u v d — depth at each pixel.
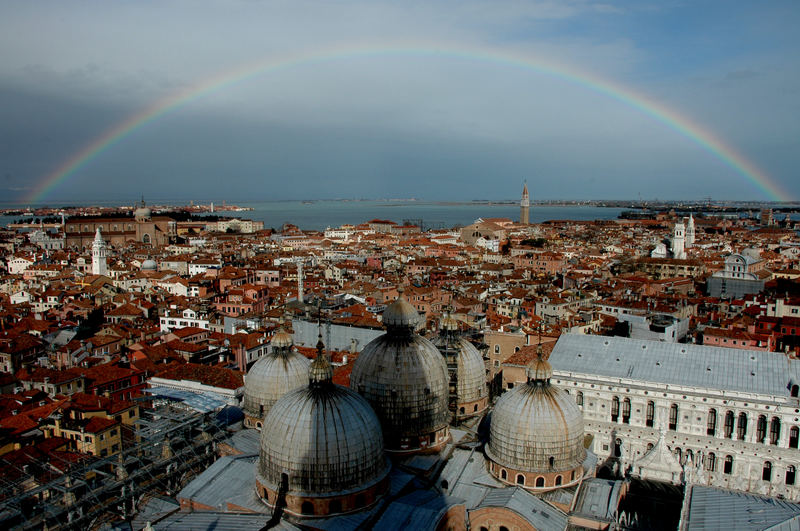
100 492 74.94
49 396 127.62
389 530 63.47
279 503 65.75
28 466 88.06
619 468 95.25
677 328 149.62
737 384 95.19
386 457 75.25
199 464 86.19
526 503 72.44
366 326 160.88
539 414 75.56
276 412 67.81
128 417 107.75
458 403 90.62
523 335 128.12
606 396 101.94
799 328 178.12
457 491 75.88
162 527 65.62
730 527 63.16
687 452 97.31
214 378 111.75
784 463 90.62
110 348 168.00
